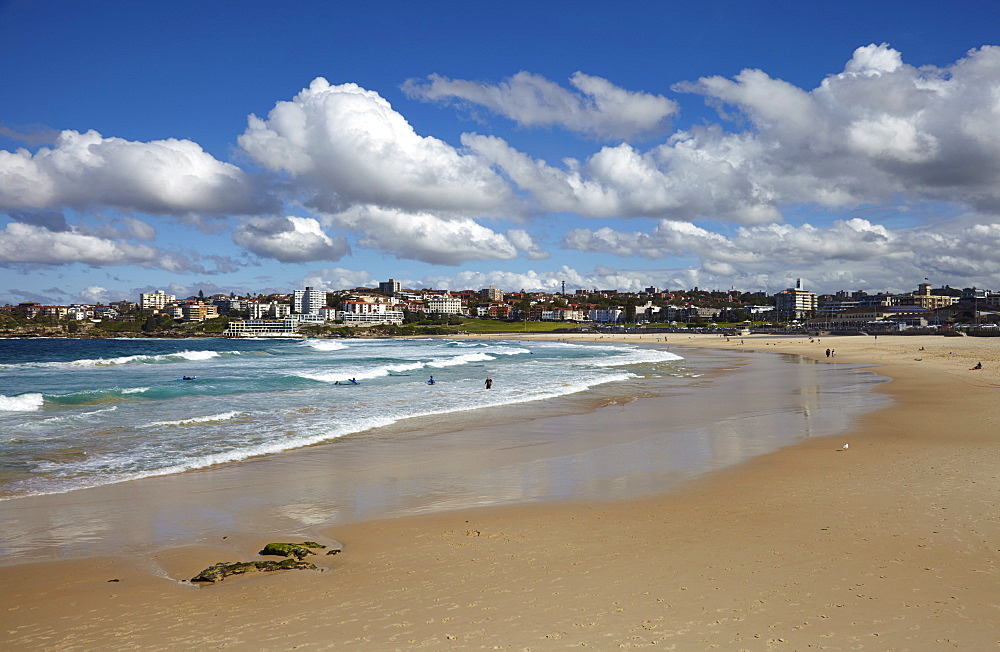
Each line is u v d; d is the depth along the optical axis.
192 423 21.98
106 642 6.26
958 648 5.78
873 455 15.12
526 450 17.47
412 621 6.59
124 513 11.41
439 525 10.43
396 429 21.05
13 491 12.96
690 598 7.01
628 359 66.31
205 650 6.04
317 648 6.01
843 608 6.66
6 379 40.44
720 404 27.20
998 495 10.95
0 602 7.33
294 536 10.07
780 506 10.88
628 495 12.23
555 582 7.62
